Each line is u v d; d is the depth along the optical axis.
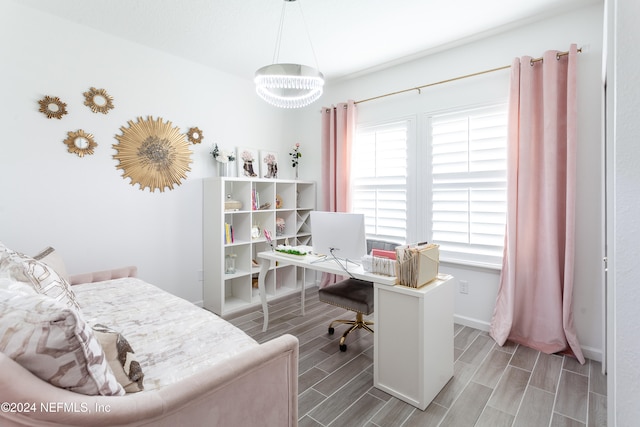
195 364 1.36
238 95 3.80
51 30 2.49
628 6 0.51
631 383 0.51
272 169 4.09
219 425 1.12
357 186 3.80
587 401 1.91
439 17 2.56
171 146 3.21
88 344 0.91
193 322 1.77
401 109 3.42
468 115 2.97
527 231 2.60
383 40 2.92
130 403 0.91
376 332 2.05
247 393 1.20
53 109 2.50
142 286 2.36
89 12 2.47
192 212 3.40
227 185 3.66
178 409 1.00
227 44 3.00
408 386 1.91
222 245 3.25
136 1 2.33
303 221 4.19
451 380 2.14
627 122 0.51
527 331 2.63
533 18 2.56
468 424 1.73
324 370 2.27
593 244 2.40
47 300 0.97
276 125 4.23
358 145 3.79
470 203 2.94
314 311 3.43
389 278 1.98
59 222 2.56
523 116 2.53
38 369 0.86
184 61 3.30
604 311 2.14
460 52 3.02
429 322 1.87
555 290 2.45
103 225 2.80
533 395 1.98
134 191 2.98
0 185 2.30
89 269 2.72
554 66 2.41
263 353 1.25
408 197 3.37
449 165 3.09
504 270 2.72
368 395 1.99
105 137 2.79
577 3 2.38
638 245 0.50
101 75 2.75
